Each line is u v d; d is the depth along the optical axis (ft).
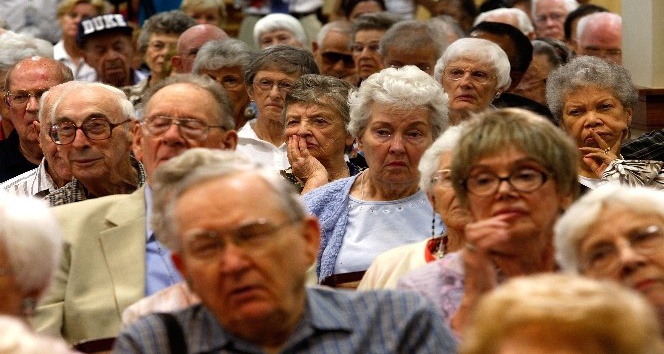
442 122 31.48
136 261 27.48
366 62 53.06
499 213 22.27
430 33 46.21
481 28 45.47
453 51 40.88
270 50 42.39
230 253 19.20
